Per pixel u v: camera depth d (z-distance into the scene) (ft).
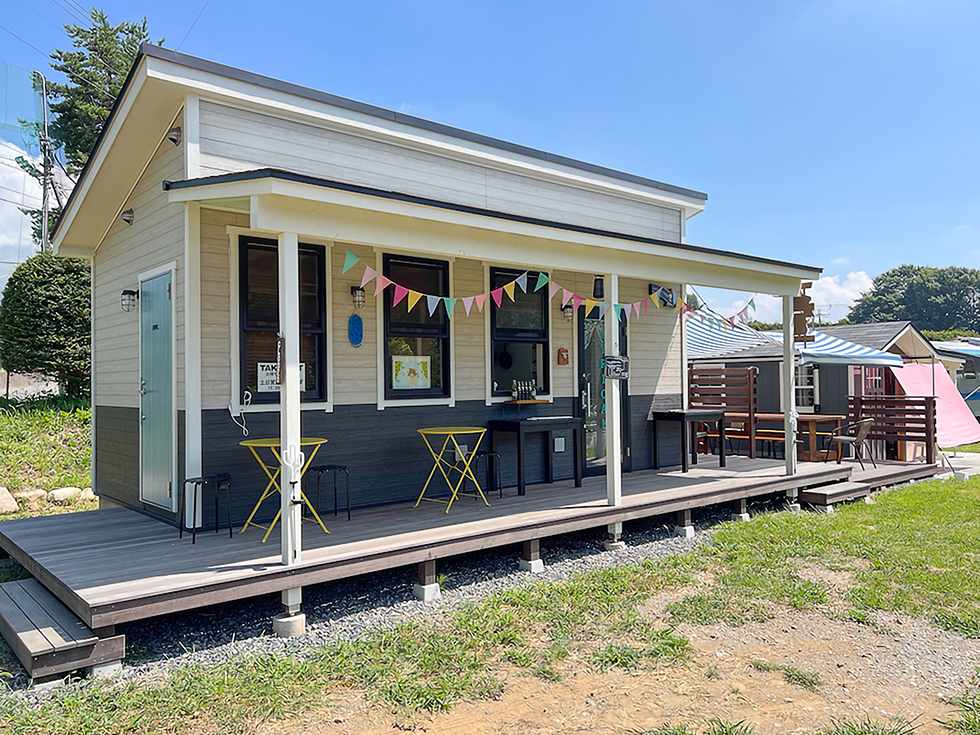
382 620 14.89
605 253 21.03
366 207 15.06
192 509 17.42
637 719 10.55
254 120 18.97
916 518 24.57
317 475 19.57
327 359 19.90
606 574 17.95
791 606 15.92
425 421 22.18
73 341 38.55
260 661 12.42
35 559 15.01
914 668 12.54
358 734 10.12
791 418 27.22
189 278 17.51
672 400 30.58
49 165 68.49
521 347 25.31
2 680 11.90
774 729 10.18
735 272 25.07
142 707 10.73
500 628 14.19
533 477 25.21
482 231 17.88
